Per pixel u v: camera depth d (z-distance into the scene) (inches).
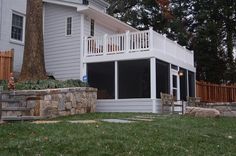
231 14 1189.7
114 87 712.4
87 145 262.8
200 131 362.6
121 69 711.7
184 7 1309.1
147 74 681.6
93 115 525.3
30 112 474.9
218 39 1155.9
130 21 1332.4
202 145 299.1
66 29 783.7
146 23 1337.4
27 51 620.1
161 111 649.6
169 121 424.5
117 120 424.2
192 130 363.9
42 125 342.0
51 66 789.9
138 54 687.1
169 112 655.8
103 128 334.6
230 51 1198.9
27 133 306.3
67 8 787.4
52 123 360.5
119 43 717.9
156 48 693.9
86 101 587.8
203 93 925.2
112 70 720.3
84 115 526.9
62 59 778.2
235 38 1268.5
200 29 1157.1
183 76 844.6
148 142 285.9
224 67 1175.6
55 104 508.1
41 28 634.2
